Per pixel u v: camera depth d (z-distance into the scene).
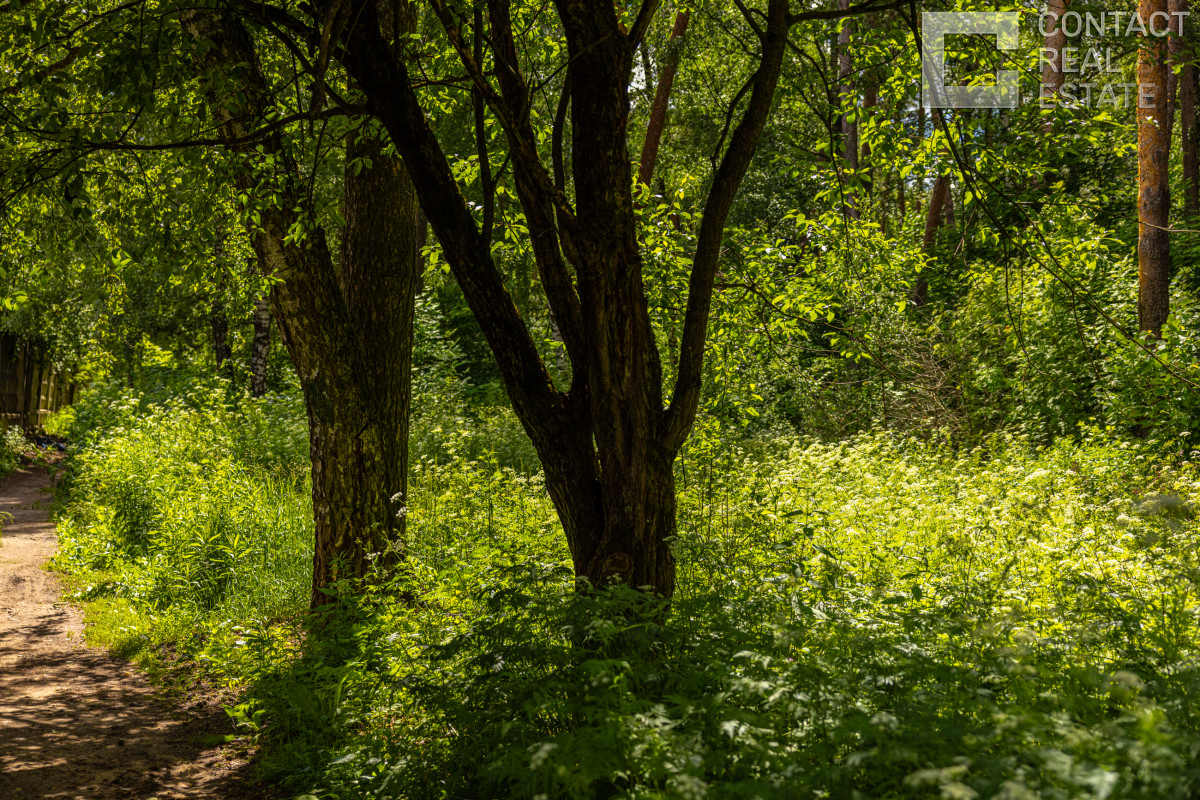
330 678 5.16
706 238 4.83
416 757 3.88
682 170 19.12
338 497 6.95
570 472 4.74
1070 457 11.64
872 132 8.00
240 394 19.52
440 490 10.91
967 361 15.98
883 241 9.38
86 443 16.58
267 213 6.65
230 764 4.71
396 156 7.18
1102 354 13.19
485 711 3.60
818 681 3.16
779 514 6.97
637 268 4.55
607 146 4.42
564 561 6.11
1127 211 17.84
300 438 13.76
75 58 5.63
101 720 5.37
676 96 19.44
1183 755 2.41
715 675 3.31
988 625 3.53
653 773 2.80
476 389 21.55
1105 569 5.58
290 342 6.93
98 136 5.55
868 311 9.38
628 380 4.54
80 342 22.34
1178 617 4.04
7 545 11.20
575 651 3.64
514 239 7.31
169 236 6.41
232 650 5.84
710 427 10.31
